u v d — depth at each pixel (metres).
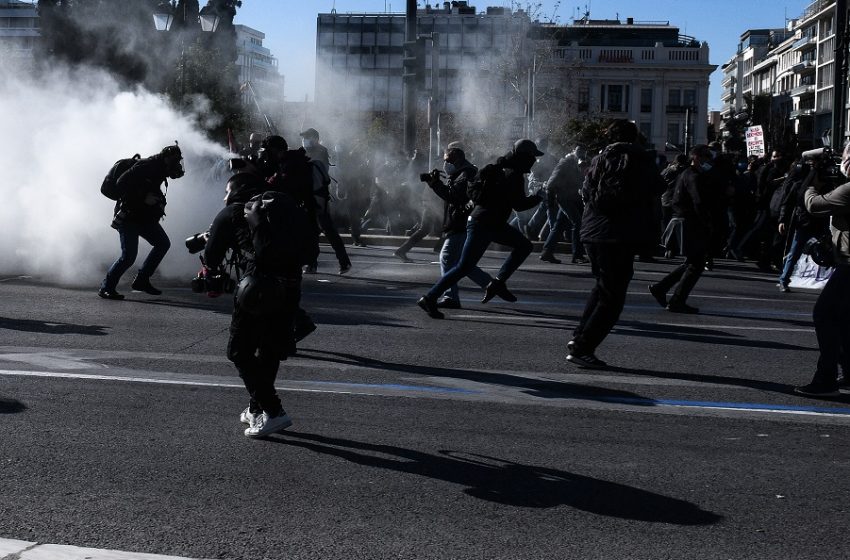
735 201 19.58
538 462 5.48
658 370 8.15
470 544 4.23
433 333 9.73
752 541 4.33
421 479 5.14
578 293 13.37
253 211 5.71
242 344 5.76
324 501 4.77
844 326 7.24
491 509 4.70
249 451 5.58
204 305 11.20
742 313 11.86
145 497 4.77
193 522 4.45
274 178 9.15
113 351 8.37
